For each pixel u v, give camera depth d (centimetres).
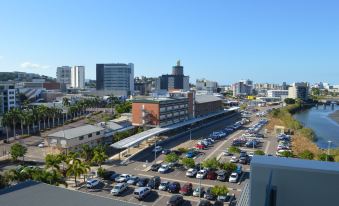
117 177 7031
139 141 10112
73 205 3050
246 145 11075
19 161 8831
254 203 1555
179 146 11012
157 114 13438
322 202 1473
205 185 6750
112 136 11612
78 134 9956
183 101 15788
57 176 6097
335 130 18538
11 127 13962
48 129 14500
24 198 3181
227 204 5606
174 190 6294
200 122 17338
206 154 9825
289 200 1515
